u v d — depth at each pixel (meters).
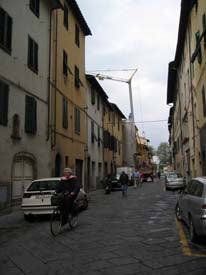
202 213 7.89
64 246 8.29
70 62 24.92
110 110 44.50
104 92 36.56
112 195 26.58
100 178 36.75
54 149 20.58
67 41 24.28
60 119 22.05
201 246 8.05
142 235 9.45
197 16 19.88
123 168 43.16
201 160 21.22
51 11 20.78
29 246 8.38
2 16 14.89
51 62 20.55
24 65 16.91
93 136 33.22
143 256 7.16
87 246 8.22
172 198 22.11
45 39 19.84
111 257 7.13
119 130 52.38
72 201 10.48
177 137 45.81
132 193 27.95
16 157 15.96
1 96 14.50
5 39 15.01
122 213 14.55
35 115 17.92
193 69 23.39
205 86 18.56
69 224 10.72
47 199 12.61
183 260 6.81
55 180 13.41
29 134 17.27
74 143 25.55
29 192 12.84
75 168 25.80
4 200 14.63
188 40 24.28
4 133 14.76
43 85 19.27
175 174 32.12
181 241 8.58
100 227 10.97
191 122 26.12
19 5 16.59
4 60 14.91
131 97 48.31
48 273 6.12
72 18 25.77
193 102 23.95
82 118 28.42
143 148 83.94
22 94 16.58
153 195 25.19
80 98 27.88
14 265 6.70
